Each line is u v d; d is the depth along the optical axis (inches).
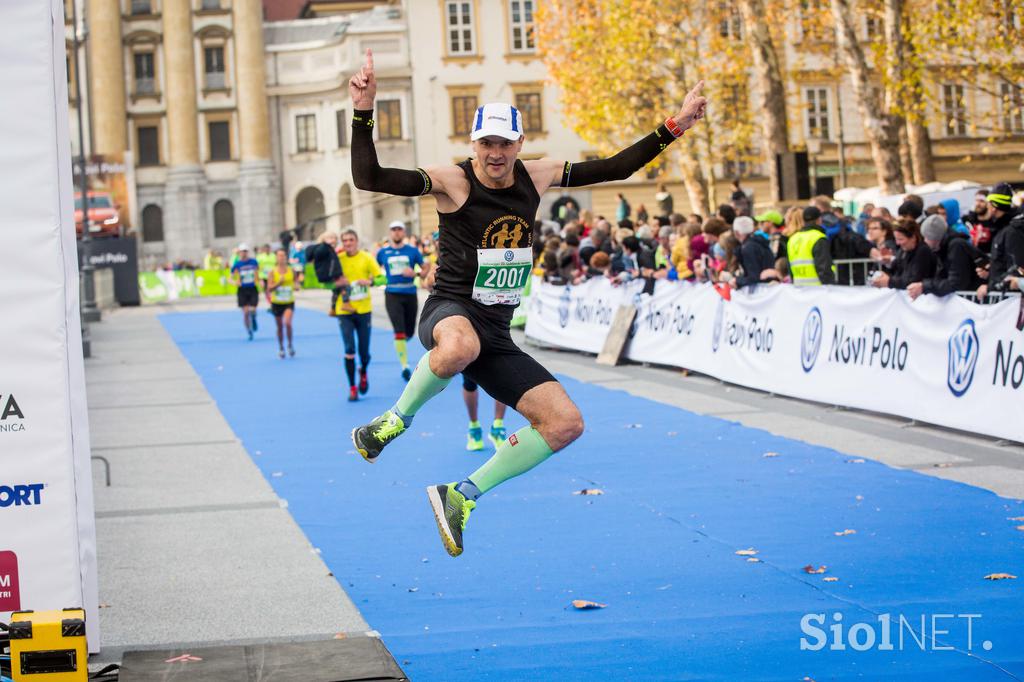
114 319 1604.3
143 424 607.5
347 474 452.1
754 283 641.6
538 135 2738.7
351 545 343.0
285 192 3097.9
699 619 264.5
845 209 1250.6
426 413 609.0
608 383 704.4
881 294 520.4
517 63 2743.6
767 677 228.4
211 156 3102.9
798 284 610.9
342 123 2972.4
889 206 1082.1
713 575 297.9
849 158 2422.5
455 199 238.5
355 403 665.0
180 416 634.8
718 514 362.3
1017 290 476.7
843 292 549.0
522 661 242.1
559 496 396.5
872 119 1186.0
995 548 310.3
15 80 238.4
